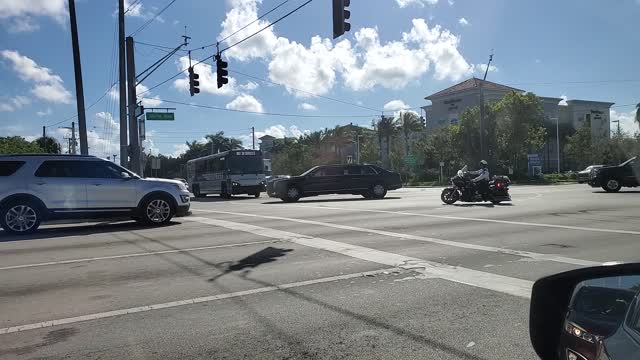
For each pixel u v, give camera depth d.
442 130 63.53
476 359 4.34
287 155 88.75
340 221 14.05
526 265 7.89
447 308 5.74
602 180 26.48
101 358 4.48
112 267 8.21
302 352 4.56
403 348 4.61
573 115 88.75
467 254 8.84
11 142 47.84
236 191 32.22
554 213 15.16
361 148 82.25
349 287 6.72
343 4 14.23
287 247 9.83
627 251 8.91
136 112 27.06
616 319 2.17
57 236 12.18
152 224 14.14
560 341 2.41
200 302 6.14
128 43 27.27
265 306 5.94
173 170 123.31
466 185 19.25
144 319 5.54
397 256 8.73
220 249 9.75
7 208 12.77
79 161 13.69
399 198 24.72
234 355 4.52
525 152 57.47
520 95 55.81
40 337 5.03
